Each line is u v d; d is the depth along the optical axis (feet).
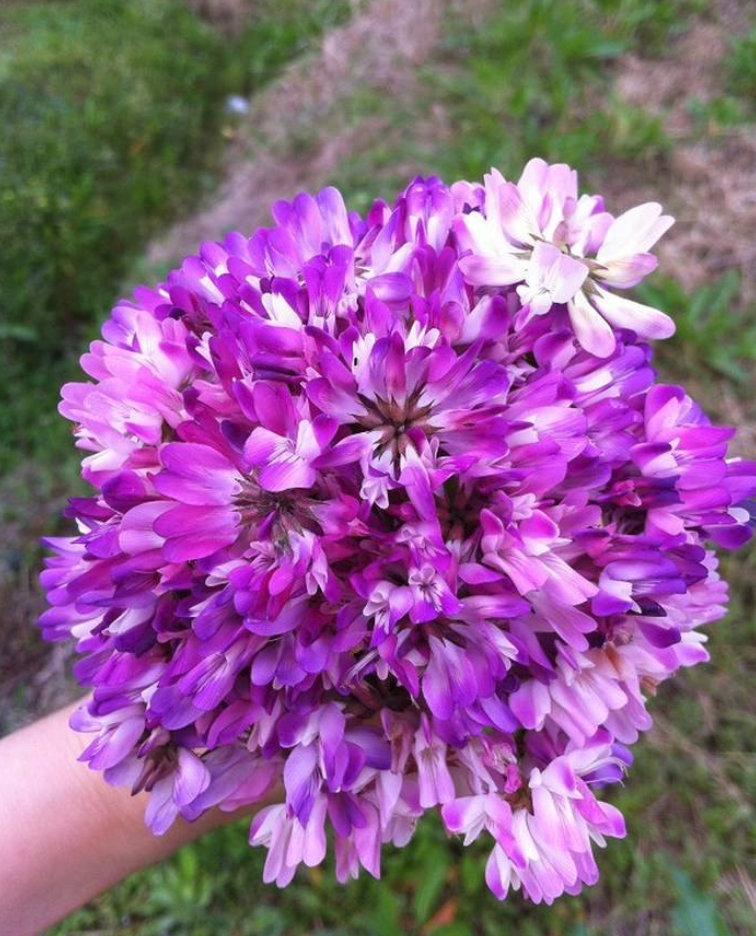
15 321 1.69
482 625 0.40
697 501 0.43
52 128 1.94
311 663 0.39
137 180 1.91
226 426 0.40
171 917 1.02
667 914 0.91
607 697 0.44
